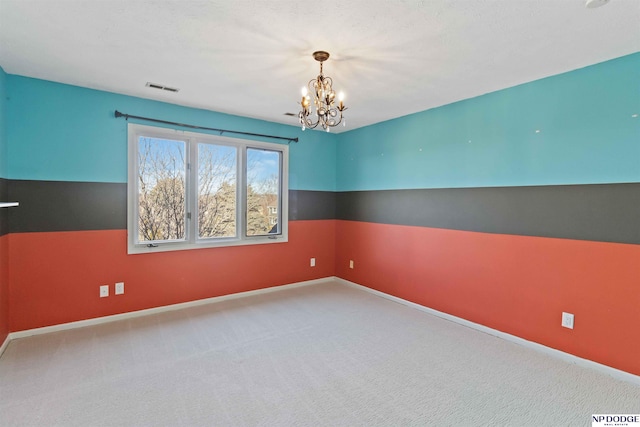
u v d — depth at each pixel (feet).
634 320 7.89
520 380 7.98
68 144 10.41
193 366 8.44
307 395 7.31
